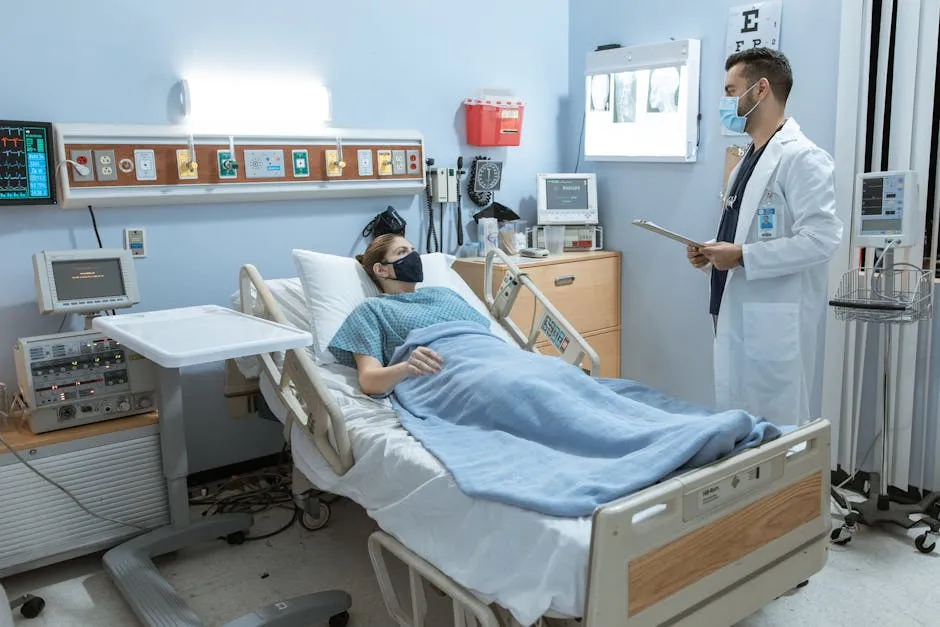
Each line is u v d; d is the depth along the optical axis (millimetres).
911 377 2553
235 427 2934
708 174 3104
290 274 2975
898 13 2443
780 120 2316
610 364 3527
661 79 3152
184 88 2607
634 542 1355
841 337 2666
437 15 3225
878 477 2408
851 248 2623
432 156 3301
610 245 3559
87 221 2525
